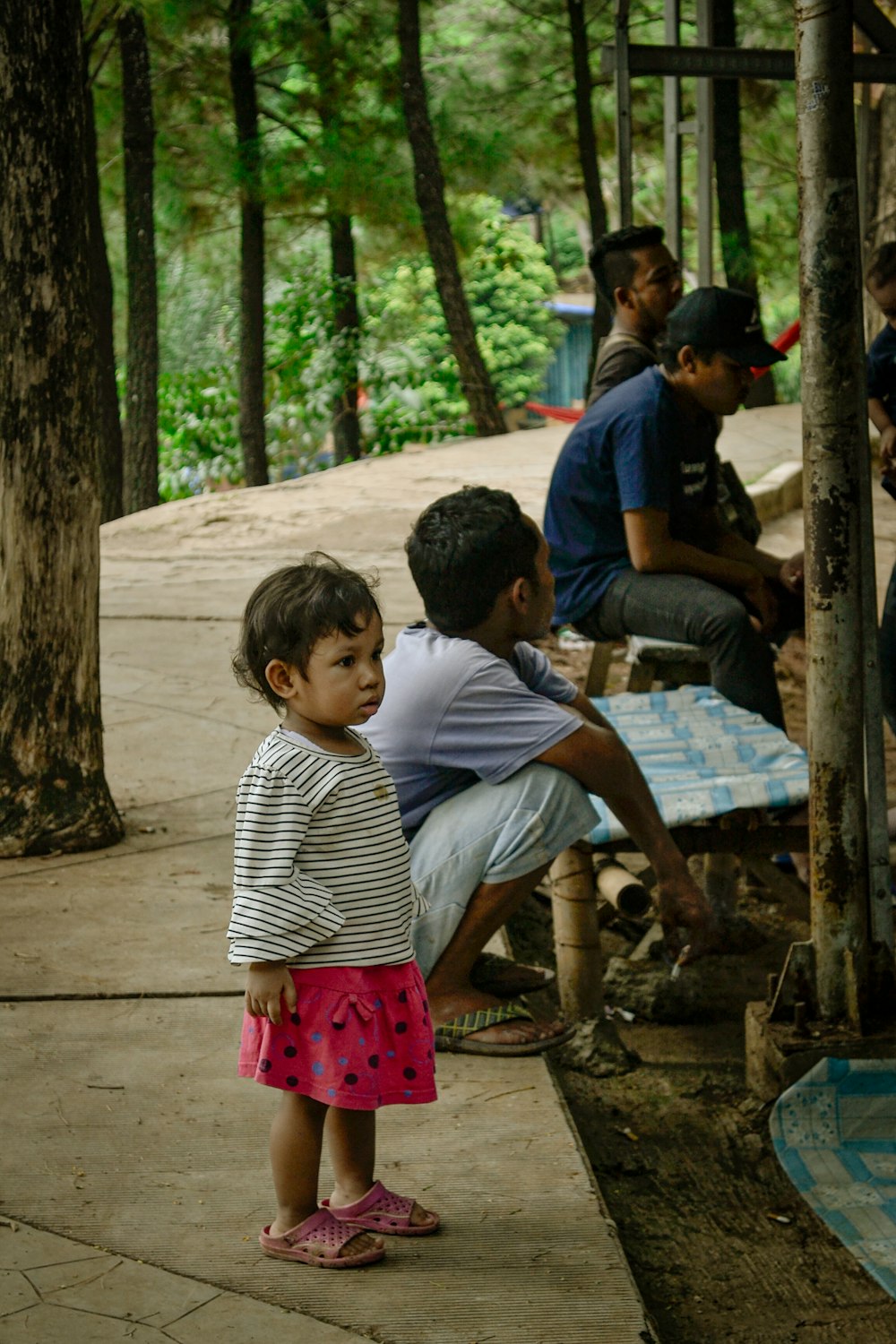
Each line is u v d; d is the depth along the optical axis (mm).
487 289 27203
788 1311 2762
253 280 18266
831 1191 3098
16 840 4473
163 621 7684
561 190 19688
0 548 4383
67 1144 2885
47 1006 3500
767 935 4711
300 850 2420
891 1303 2791
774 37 17453
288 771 2391
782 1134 3264
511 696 3287
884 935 3467
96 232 16516
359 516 10297
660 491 4645
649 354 5422
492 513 3320
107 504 17109
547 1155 2902
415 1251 2574
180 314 22703
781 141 17219
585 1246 2596
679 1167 3297
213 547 9734
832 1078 3287
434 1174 2834
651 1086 3678
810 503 3232
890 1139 3279
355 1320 2365
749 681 4508
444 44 19203
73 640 4473
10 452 4273
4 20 4012
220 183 18422
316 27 17125
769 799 3719
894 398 5152
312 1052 2438
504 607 3354
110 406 16969
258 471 18672
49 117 4113
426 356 22547
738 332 4574
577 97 17156
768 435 12570
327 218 18281
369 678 2387
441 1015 3352
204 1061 3250
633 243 5363
